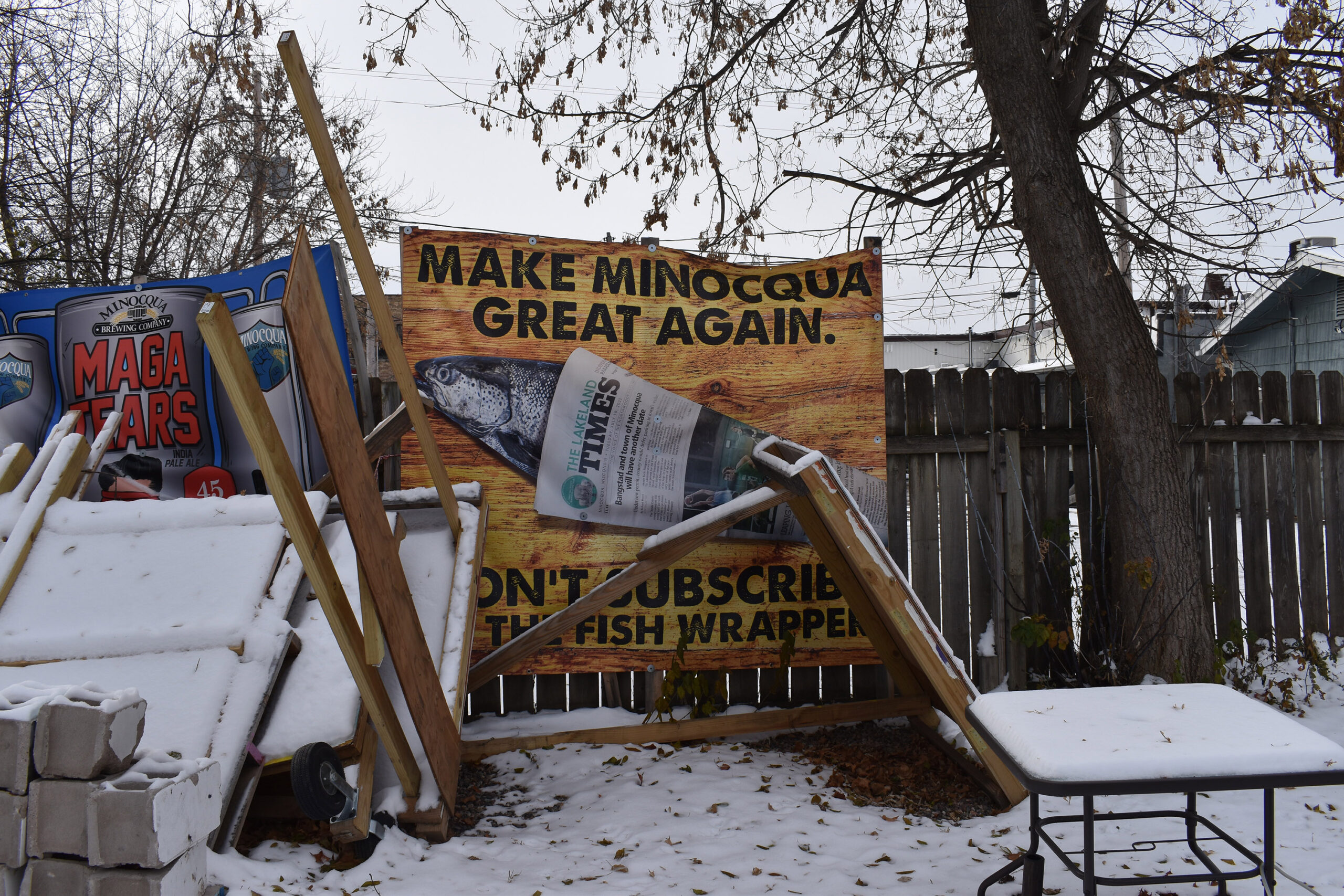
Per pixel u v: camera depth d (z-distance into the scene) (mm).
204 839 2379
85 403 5035
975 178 6527
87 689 2334
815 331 5395
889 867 3393
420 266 5098
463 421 5113
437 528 4738
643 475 5242
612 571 5203
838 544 4516
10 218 7129
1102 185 6496
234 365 2416
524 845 3625
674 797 4137
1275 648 6059
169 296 5035
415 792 3602
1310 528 6148
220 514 4086
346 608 3057
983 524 5602
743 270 5367
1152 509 5246
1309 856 3430
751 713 4945
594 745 4820
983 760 4074
